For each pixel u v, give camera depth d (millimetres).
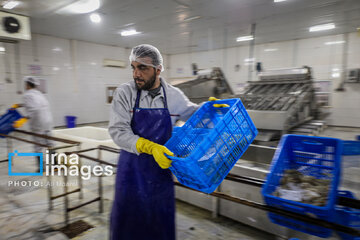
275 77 5023
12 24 5379
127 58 10562
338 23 6637
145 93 1278
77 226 2180
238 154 1155
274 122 2879
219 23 6684
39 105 3623
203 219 2295
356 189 2412
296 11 5688
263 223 1983
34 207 2547
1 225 2195
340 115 7914
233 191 2164
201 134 1354
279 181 1294
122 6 5227
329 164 1297
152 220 1395
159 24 6719
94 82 9328
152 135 1289
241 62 10180
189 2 5078
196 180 998
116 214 1385
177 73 12594
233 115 1114
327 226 969
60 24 6527
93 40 8742
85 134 4801
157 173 1334
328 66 8062
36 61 7559
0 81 6777
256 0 4988
